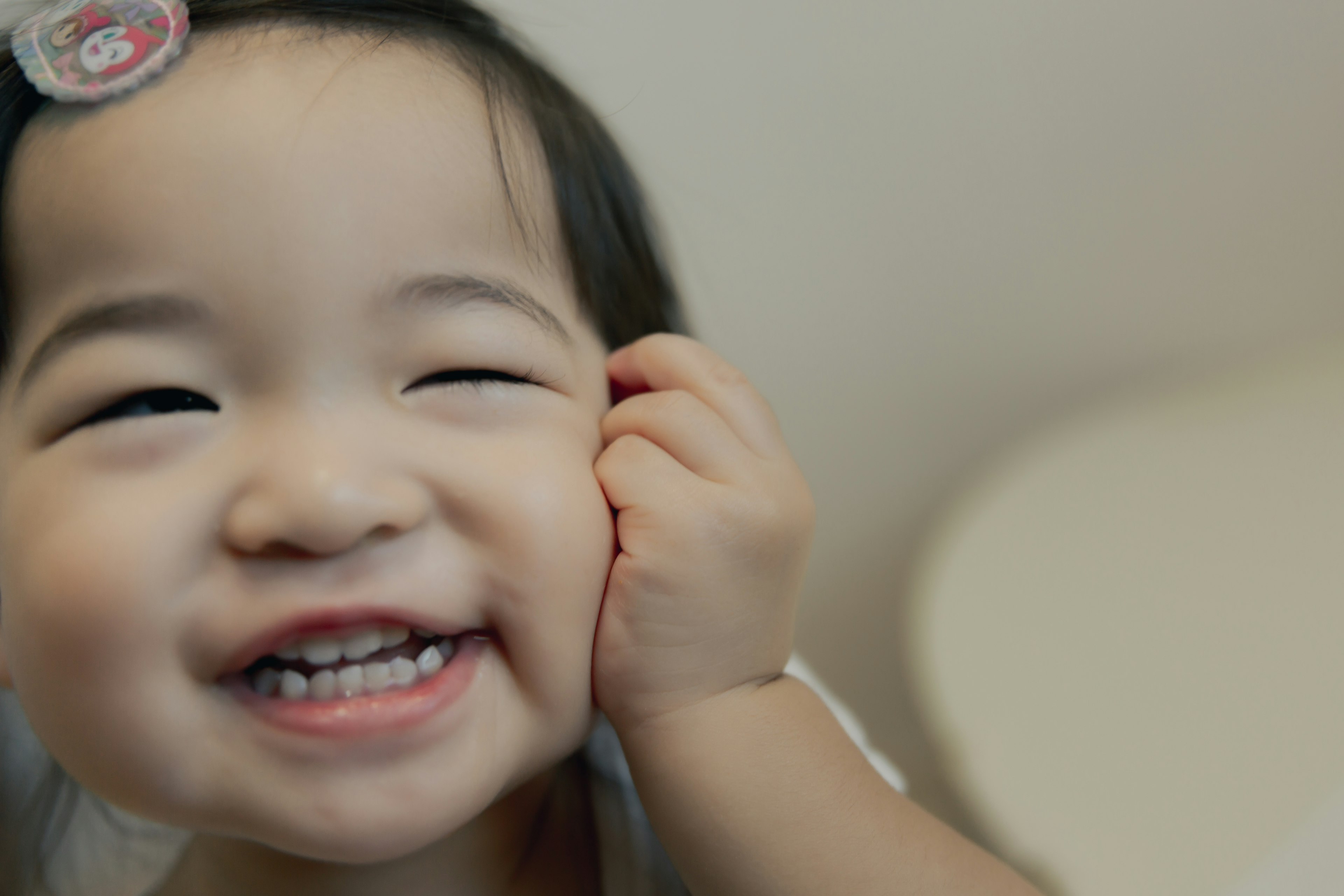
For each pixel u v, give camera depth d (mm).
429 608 500
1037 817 986
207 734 493
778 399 1225
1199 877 905
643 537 582
